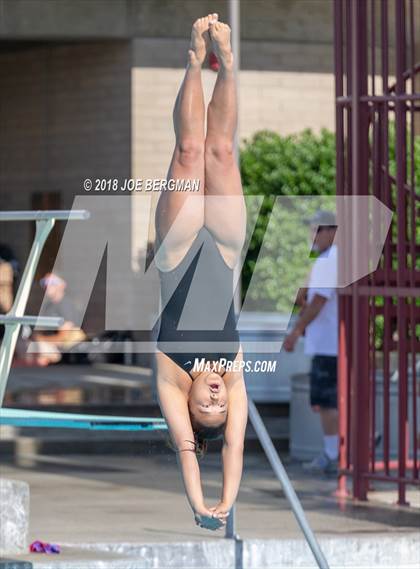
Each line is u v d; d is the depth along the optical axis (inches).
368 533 1040.8
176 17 2388.0
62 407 1731.1
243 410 714.8
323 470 1407.5
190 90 679.1
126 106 2513.5
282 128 2593.5
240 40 2165.4
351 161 1256.8
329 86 2608.3
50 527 1076.5
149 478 1384.1
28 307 2054.6
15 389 1958.7
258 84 2578.7
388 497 1237.7
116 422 895.7
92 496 1261.1
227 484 703.7
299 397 1515.7
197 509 694.5
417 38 1530.5
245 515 1135.0
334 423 1395.2
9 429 1624.0
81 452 1581.0
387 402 1225.4
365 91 1237.7
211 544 994.1
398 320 1214.3
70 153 2640.3
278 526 1077.1
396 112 1216.2
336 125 1262.3
